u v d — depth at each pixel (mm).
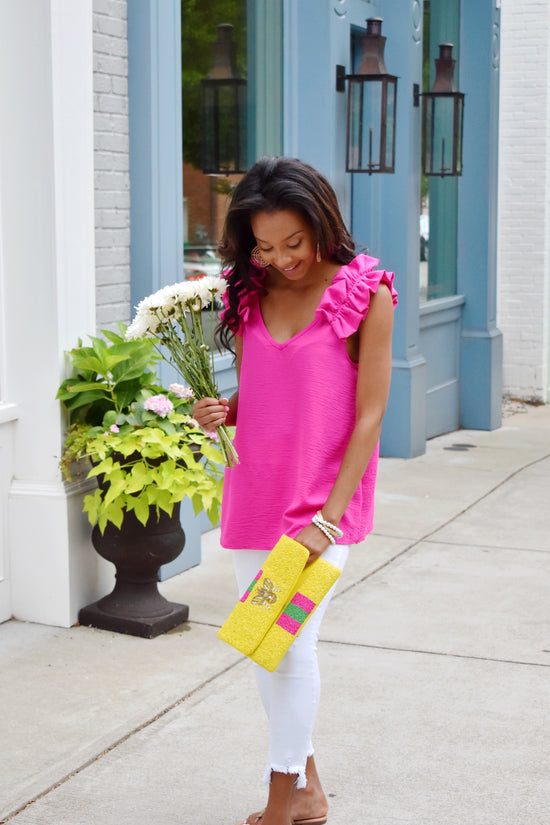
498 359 8562
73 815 2686
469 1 8148
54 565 3957
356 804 2750
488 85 8195
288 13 6168
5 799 2752
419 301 7691
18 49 3807
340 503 2334
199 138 5242
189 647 3809
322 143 6371
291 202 2250
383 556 5020
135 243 4453
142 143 4383
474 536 5395
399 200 7066
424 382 7418
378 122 6406
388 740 3115
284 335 2434
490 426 8508
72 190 3912
